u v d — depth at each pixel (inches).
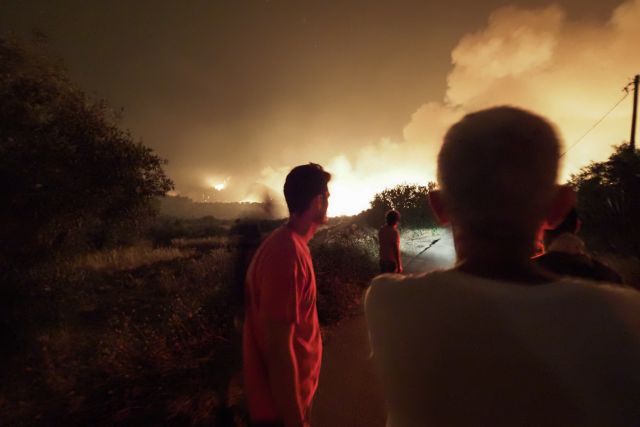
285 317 71.8
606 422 25.8
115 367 164.9
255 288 76.3
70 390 151.4
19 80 436.1
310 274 80.0
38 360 175.9
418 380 31.0
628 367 26.1
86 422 135.9
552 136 33.0
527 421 27.1
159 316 247.3
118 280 370.3
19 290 263.9
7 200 392.8
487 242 32.0
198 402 138.6
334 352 212.4
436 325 30.7
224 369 149.6
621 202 455.8
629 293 28.6
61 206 437.1
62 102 478.0
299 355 77.5
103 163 487.2
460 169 32.7
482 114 34.5
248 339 78.0
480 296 29.9
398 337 32.8
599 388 26.1
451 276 32.6
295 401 71.2
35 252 403.5
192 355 169.8
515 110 33.9
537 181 31.5
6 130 407.8
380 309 35.2
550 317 27.8
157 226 956.0
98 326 238.8
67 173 446.9
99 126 502.3
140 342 189.8
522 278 31.4
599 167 536.1
